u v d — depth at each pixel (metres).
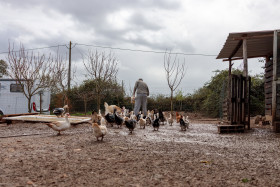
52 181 3.63
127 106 26.53
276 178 3.91
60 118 13.15
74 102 25.94
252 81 22.38
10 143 6.95
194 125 14.43
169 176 3.95
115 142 7.27
